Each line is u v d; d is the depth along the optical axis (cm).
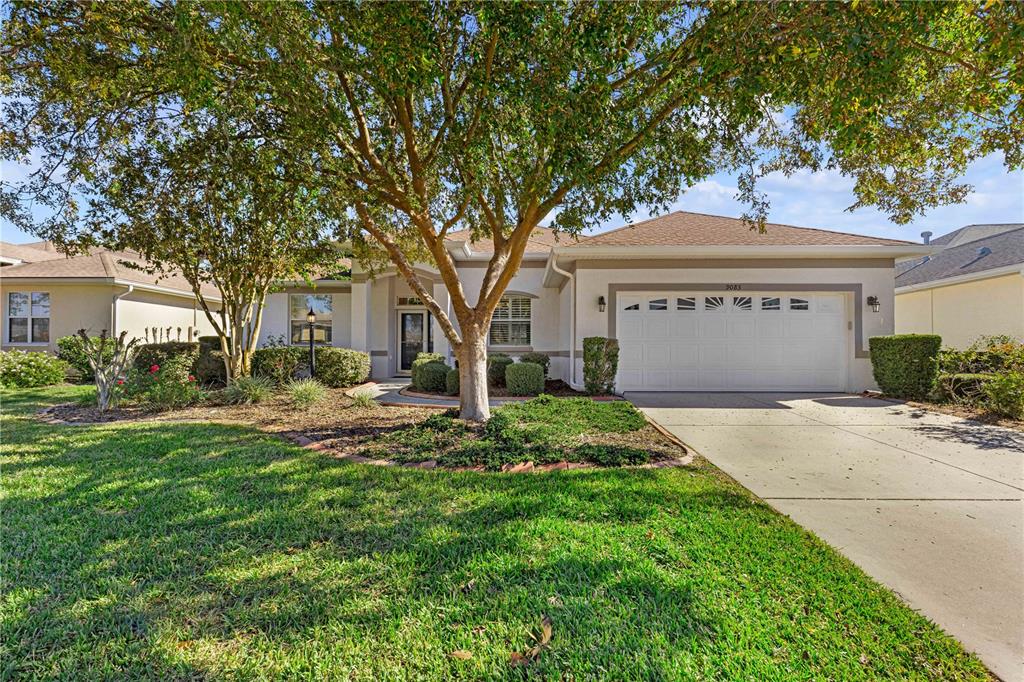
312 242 840
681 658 222
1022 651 231
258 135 622
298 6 445
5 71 564
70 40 511
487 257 1435
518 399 1036
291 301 1642
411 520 371
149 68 525
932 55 471
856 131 413
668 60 524
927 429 730
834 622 249
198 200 732
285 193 686
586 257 1159
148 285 1498
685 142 621
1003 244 1506
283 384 1128
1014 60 429
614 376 1080
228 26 427
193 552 321
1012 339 1059
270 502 406
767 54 406
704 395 1088
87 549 323
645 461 535
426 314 1616
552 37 455
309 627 245
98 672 215
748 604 263
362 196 624
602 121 490
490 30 461
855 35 354
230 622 249
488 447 573
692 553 319
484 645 232
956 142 602
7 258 1605
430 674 214
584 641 233
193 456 544
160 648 230
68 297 1440
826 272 1154
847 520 384
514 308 1474
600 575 290
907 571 305
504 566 301
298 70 457
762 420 801
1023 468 528
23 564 304
